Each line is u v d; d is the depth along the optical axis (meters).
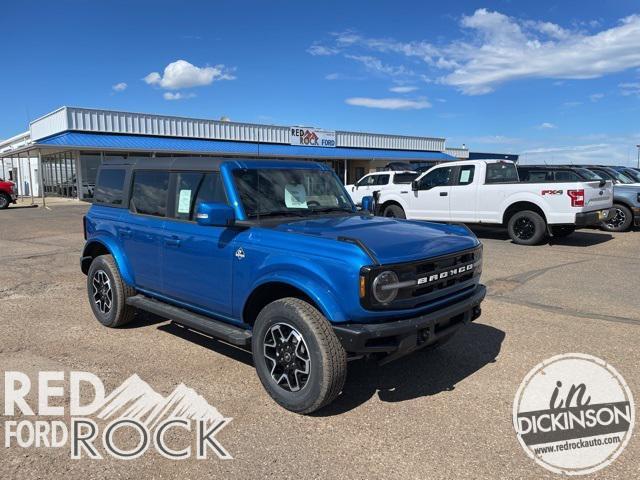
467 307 4.13
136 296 5.56
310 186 5.02
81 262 6.30
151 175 5.32
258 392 4.19
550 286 7.88
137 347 5.21
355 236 3.91
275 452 3.33
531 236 11.97
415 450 3.35
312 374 3.64
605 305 6.79
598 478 3.06
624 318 6.19
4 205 24.45
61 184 31.50
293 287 3.90
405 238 4.00
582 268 9.27
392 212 14.68
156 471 3.13
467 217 12.95
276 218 4.46
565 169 12.12
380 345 3.59
